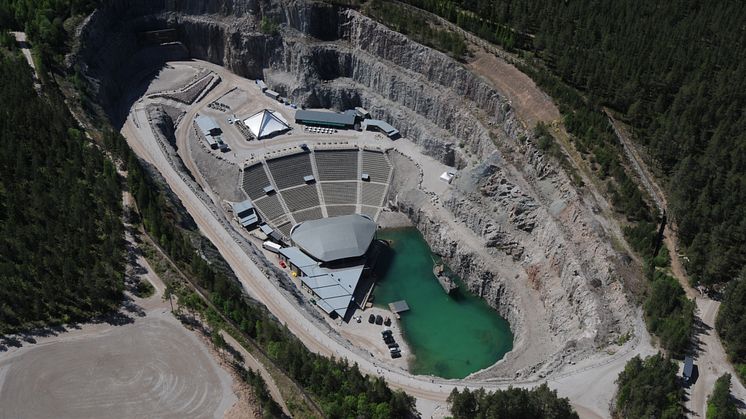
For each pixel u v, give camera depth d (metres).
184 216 165.50
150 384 118.38
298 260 169.75
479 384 129.50
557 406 110.69
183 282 138.88
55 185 152.50
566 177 162.62
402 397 117.94
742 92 170.50
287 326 140.38
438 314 163.62
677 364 120.62
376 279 171.62
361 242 173.38
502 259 168.25
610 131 167.75
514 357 144.62
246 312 131.50
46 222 143.62
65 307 130.75
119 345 125.12
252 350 126.38
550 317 153.25
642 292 136.75
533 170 172.38
